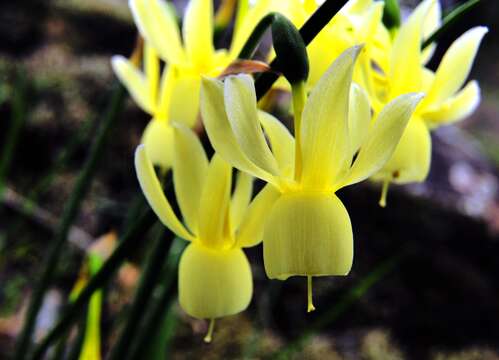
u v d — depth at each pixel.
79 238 0.41
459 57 0.19
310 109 0.16
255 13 0.20
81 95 0.47
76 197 0.25
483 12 0.83
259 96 0.18
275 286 0.40
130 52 0.51
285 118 0.34
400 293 0.44
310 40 0.17
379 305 0.43
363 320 0.42
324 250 0.16
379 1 0.19
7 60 0.47
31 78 0.46
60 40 0.49
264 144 0.16
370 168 0.17
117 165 0.45
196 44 0.21
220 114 0.16
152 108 0.22
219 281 0.18
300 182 0.17
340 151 0.17
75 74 0.47
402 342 0.43
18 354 0.26
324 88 0.16
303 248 0.17
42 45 0.49
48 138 0.45
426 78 0.20
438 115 0.20
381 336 0.41
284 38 0.17
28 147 0.45
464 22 0.75
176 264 0.22
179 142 0.18
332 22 0.19
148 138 0.22
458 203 0.48
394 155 0.19
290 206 0.17
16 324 0.37
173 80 0.21
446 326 0.43
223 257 0.18
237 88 0.16
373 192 0.46
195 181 0.18
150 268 0.21
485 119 0.88
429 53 0.21
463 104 0.20
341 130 0.16
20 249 0.41
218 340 0.38
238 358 0.38
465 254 0.47
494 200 0.52
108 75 0.48
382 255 0.45
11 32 0.48
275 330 0.40
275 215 0.17
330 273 0.16
